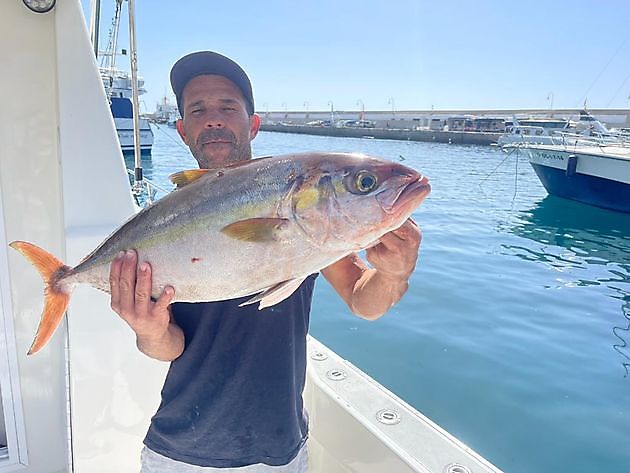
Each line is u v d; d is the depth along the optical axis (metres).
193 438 1.49
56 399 2.33
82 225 2.13
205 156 1.62
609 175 14.15
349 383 2.27
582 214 14.18
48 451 2.36
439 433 1.92
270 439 1.50
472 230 11.91
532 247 10.48
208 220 1.32
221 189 1.33
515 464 3.77
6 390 2.25
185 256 1.32
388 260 1.39
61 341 2.32
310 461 2.28
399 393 4.66
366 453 1.93
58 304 1.45
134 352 2.12
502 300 7.17
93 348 2.08
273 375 1.49
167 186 11.07
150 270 1.31
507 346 5.68
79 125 2.16
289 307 1.51
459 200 15.98
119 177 2.22
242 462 1.50
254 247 1.30
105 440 2.04
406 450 1.81
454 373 5.04
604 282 8.27
